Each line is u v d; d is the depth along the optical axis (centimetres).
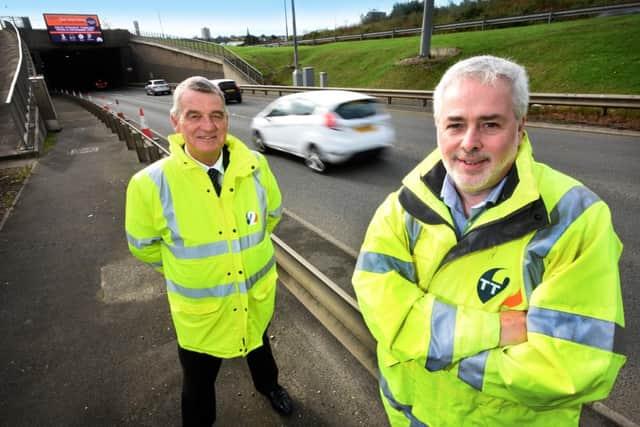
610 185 509
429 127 984
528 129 876
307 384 223
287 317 282
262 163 190
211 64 3030
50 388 231
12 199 593
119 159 818
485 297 99
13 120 875
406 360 102
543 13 1764
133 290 332
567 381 82
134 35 4428
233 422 202
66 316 300
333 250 386
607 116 884
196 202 157
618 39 1176
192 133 152
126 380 235
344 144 643
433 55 1584
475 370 92
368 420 199
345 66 2034
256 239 172
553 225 90
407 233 114
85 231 461
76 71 5234
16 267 381
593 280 83
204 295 163
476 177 97
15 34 2562
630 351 237
